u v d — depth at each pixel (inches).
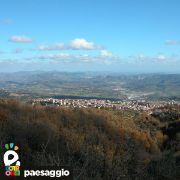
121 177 220.2
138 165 255.4
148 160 282.4
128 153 285.4
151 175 248.7
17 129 297.3
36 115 458.6
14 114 414.3
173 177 249.9
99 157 244.4
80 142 308.8
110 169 222.7
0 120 335.3
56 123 439.5
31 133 298.0
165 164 260.2
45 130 326.3
